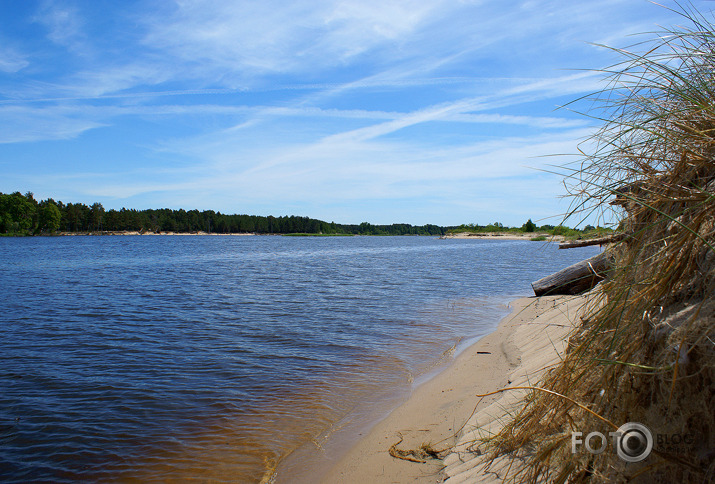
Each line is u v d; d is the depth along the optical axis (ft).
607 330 7.06
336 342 30.53
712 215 5.91
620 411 5.94
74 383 22.66
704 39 7.10
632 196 7.44
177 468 14.48
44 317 40.88
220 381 22.72
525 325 29.25
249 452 15.35
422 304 47.52
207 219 546.26
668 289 6.08
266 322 37.96
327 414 18.33
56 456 15.47
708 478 4.67
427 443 14.30
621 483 5.59
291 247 245.45
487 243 331.16
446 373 22.53
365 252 190.19
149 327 36.24
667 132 7.10
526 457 9.04
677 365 5.03
